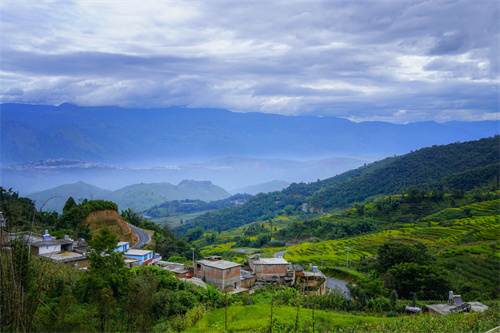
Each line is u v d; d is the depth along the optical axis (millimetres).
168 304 39438
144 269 51594
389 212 172750
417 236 121562
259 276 65562
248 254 134250
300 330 32156
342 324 37562
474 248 88625
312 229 174625
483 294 60281
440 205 167125
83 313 33688
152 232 121875
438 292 61656
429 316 36844
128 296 35156
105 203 98125
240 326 35125
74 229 84562
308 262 101625
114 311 33875
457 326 32281
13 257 22422
